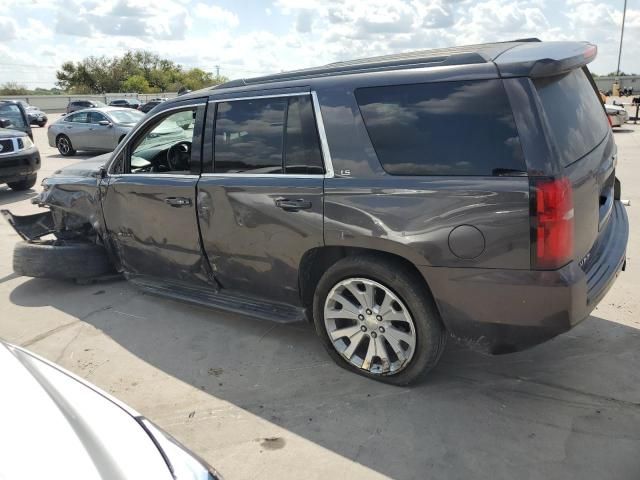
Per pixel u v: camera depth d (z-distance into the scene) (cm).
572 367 349
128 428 191
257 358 378
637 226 653
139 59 8288
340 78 329
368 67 329
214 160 386
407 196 297
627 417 298
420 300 307
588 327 400
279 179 348
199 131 393
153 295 484
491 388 329
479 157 280
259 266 372
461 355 370
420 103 299
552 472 259
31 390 195
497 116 277
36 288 531
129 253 470
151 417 315
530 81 271
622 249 339
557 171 265
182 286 444
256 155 362
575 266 278
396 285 311
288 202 341
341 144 322
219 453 282
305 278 359
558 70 277
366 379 344
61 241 528
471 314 292
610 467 261
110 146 1612
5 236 730
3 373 202
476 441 283
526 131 268
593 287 294
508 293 279
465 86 286
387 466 268
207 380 353
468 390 328
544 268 270
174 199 406
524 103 270
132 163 463
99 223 489
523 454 272
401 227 299
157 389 344
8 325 447
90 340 415
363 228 312
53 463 164
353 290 332
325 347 356
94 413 195
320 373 354
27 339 420
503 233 274
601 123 346
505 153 273
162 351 393
